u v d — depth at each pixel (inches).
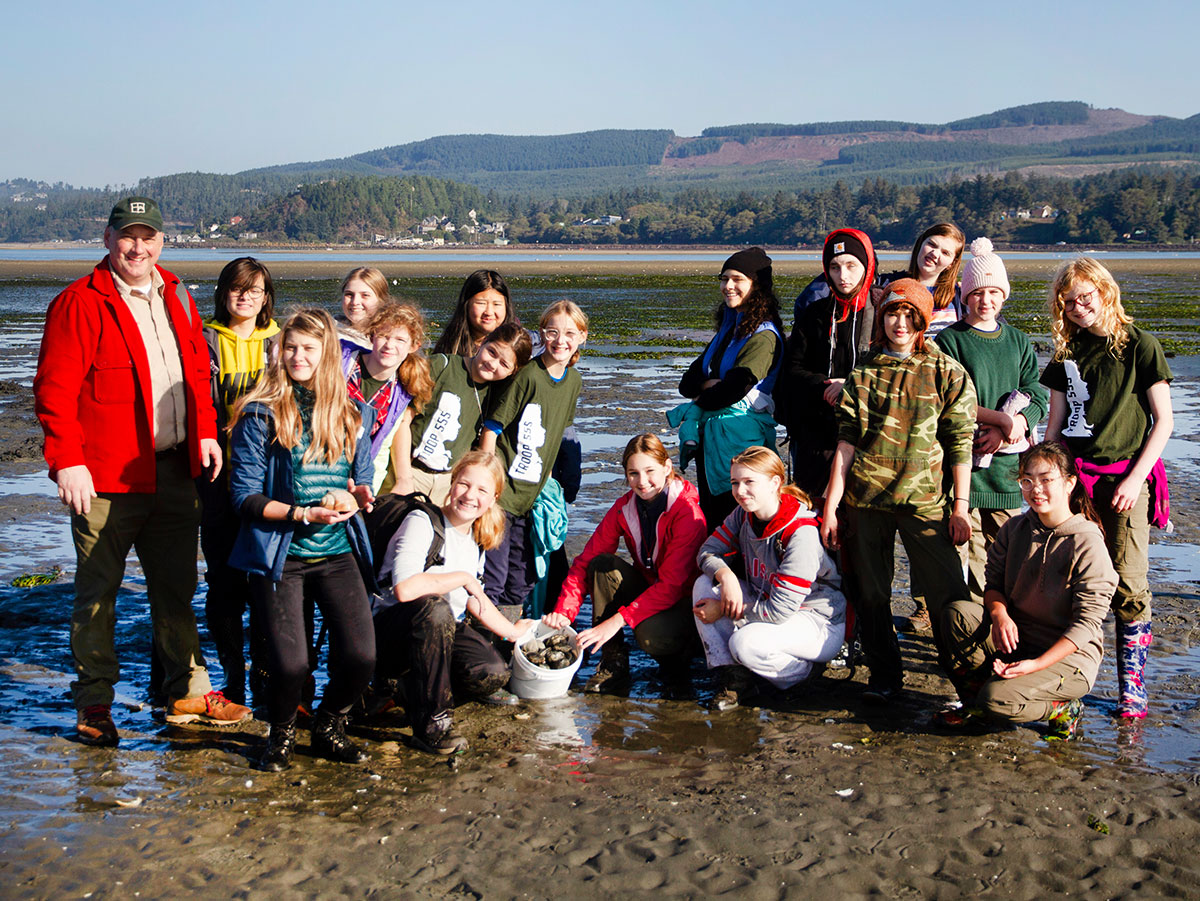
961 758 183.0
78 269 2984.7
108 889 140.0
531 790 171.2
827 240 230.1
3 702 206.1
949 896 140.9
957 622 196.5
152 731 194.5
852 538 209.8
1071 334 208.5
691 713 206.5
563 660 214.8
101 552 185.9
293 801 166.6
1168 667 226.1
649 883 142.9
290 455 172.9
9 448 481.4
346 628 175.8
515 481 226.5
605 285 2356.1
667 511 220.7
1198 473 424.2
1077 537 189.6
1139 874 145.9
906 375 201.9
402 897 139.0
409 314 203.3
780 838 154.6
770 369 234.8
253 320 214.7
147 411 182.7
